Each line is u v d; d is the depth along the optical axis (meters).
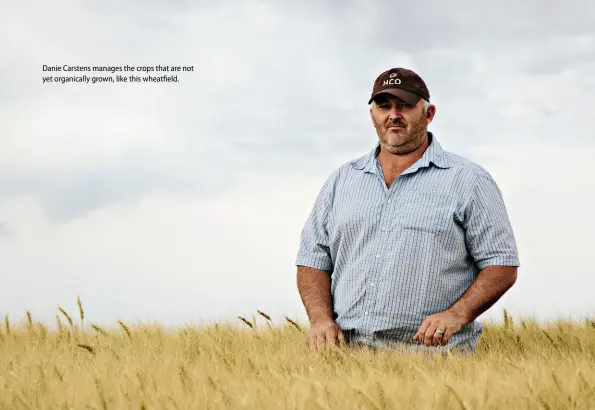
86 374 4.02
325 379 3.90
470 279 4.88
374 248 4.80
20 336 5.77
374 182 4.93
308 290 5.10
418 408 3.34
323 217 5.13
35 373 4.09
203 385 3.66
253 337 5.46
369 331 4.77
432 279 4.72
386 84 4.77
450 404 3.39
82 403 3.55
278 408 3.36
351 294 4.87
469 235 4.80
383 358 4.38
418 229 4.73
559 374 3.75
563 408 3.39
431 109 4.96
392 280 4.74
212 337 5.48
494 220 4.75
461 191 4.78
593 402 3.42
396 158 4.93
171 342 5.47
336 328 4.84
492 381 3.57
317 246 5.15
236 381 3.85
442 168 4.84
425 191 4.79
